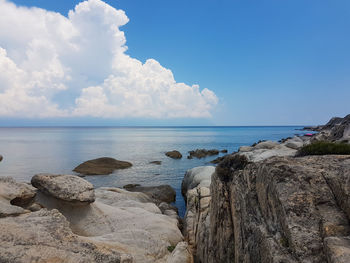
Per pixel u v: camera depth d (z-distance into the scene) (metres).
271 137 121.19
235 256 7.64
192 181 24.84
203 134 180.62
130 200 18.64
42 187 12.72
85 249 6.66
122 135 171.38
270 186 5.98
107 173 37.97
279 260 4.45
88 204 13.32
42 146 80.12
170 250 11.38
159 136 156.75
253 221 6.47
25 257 5.55
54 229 7.12
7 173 35.44
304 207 4.96
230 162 10.17
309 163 6.25
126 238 10.66
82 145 86.88
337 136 22.91
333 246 4.02
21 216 8.14
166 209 21.28
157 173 38.88
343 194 4.78
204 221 12.36
